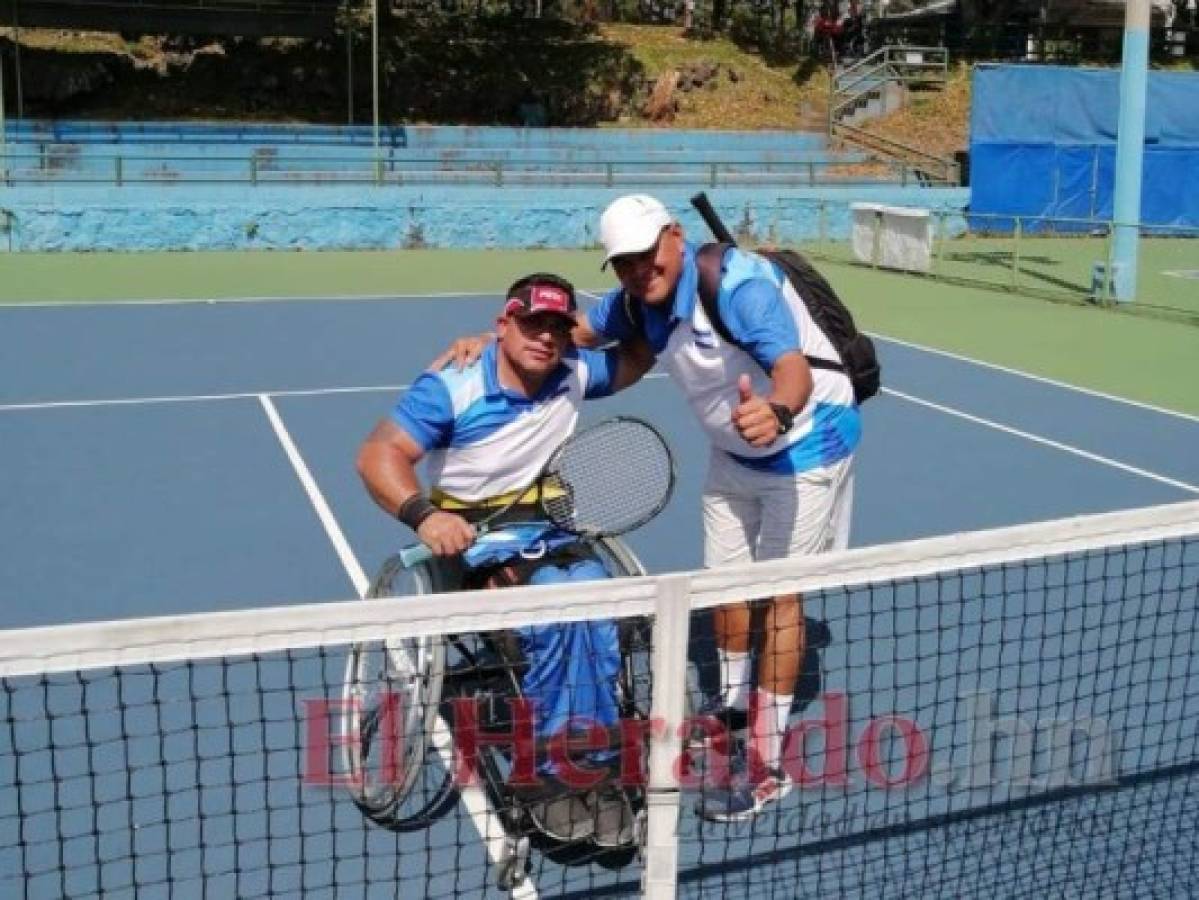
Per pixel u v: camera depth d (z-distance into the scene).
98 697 4.89
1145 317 16.23
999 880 3.92
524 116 35.09
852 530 7.66
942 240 21.59
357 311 15.88
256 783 4.36
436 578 4.16
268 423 10.01
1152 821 4.25
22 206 20.83
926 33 40.66
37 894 3.77
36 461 8.80
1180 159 26.72
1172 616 5.68
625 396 11.12
